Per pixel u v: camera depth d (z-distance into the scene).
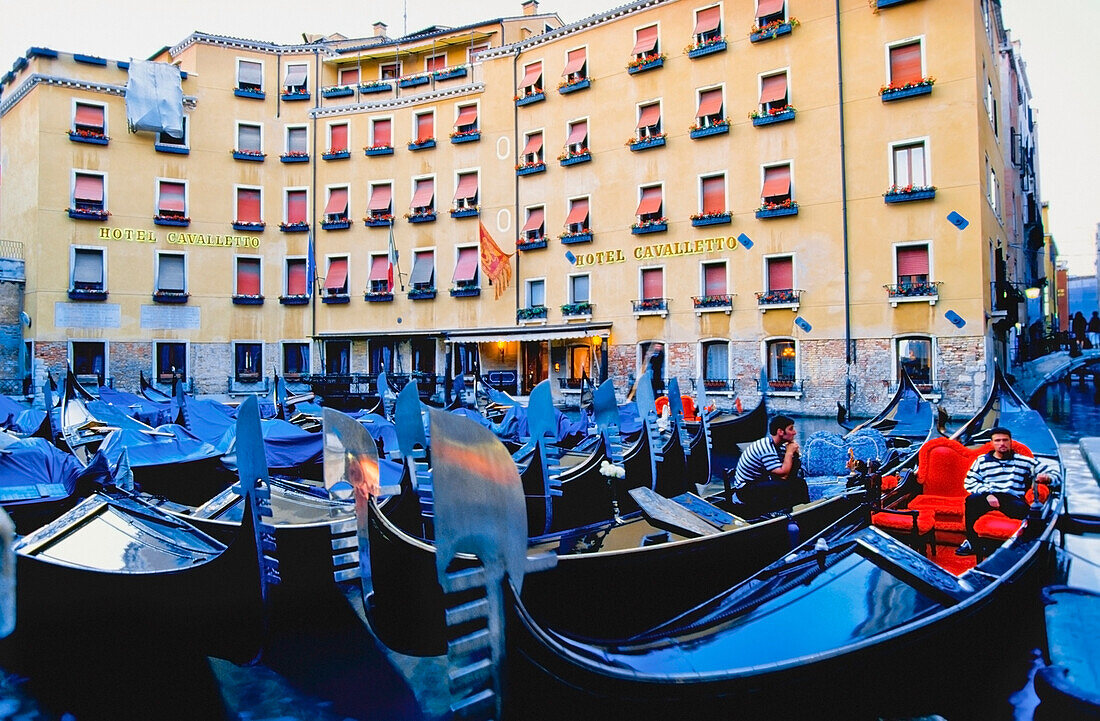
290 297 25.61
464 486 2.48
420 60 27.05
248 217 25.84
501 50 24.16
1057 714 3.27
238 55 25.95
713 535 4.52
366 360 25.55
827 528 4.82
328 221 25.78
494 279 23.50
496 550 2.60
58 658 4.42
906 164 17.94
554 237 23.02
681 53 21.05
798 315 18.97
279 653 4.75
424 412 9.15
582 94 22.70
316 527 5.12
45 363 23.12
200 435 11.02
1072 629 4.12
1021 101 30.44
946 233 17.25
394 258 24.52
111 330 23.91
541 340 23.38
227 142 25.61
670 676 2.87
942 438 6.09
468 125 24.67
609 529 5.91
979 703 3.71
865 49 18.39
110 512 5.31
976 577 3.89
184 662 4.31
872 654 3.25
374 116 25.78
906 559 3.97
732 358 19.89
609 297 21.98
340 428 4.33
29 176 23.83
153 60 27.50
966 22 17.20
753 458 5.95
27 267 23.80
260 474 3.86
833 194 18.66
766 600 3.68
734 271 19.92
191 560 4.57
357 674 4.43
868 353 18.08
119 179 24.23
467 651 2.63
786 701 3.07
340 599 5.21
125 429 9.12
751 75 19.92
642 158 21.58
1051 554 5.24
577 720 2.75
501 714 2.61
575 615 4.11
